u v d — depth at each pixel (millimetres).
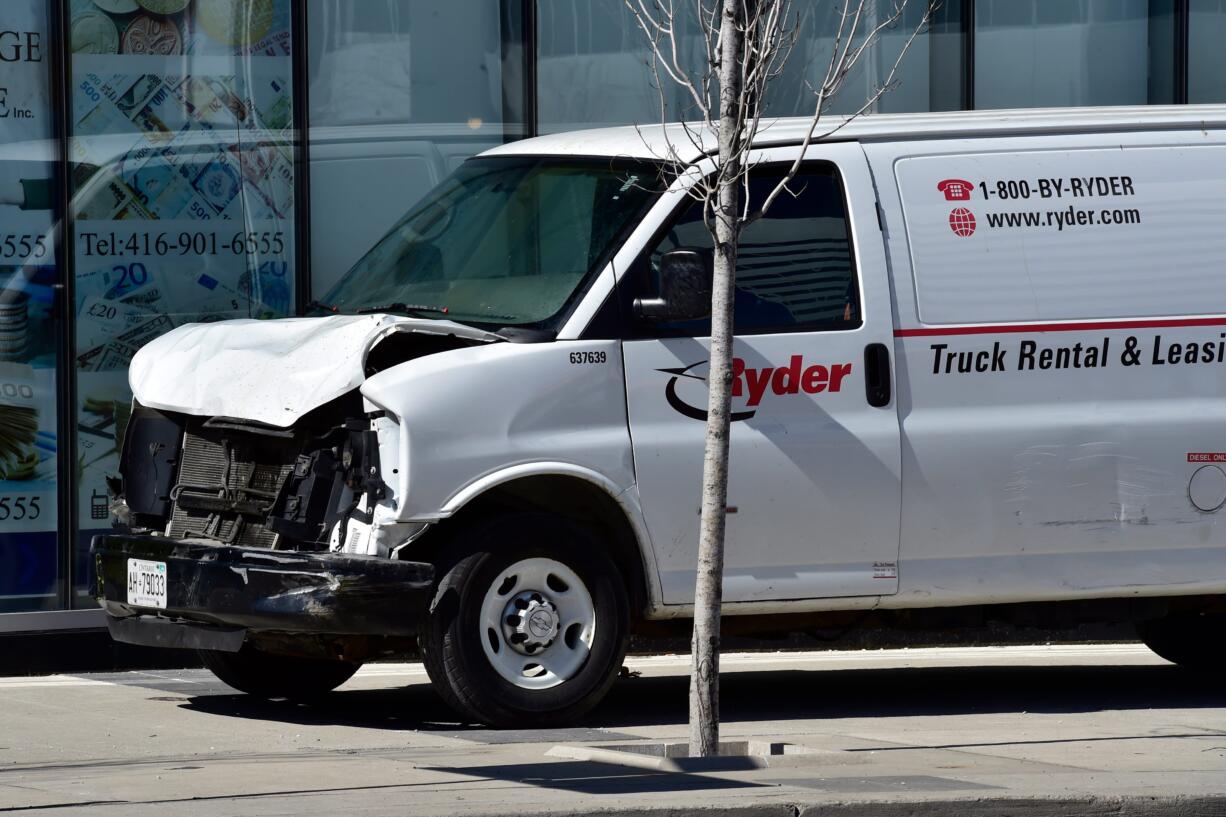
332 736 14234
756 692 17438
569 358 14172
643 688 17609
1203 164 16031
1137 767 12828
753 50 13062
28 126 18703
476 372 13898
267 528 14289
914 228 15219
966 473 15102
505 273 15000
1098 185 15719
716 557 12766
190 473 15016
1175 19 22906
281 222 19734
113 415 19062
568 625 14367
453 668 13953
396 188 20219
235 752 13453
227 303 19531
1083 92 22719
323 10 19859
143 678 18109
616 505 14477
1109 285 15586
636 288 14484
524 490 14344
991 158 15547
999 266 15359
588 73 20906
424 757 12922
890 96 22016
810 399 14789
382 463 13734
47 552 18766
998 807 11273
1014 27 22469
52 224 18797
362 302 15516
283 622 13641
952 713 16031
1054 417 15328
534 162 15883
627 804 10836
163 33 19219
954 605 15344
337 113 19953
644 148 15203
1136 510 15531
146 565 14594
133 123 19109
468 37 20422
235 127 19516
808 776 12148
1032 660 20078
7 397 18609
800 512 14742
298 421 14211
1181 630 18844
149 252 19203
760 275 14812
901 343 15047
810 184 15086
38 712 15703
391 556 13852
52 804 10938
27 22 18656
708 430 12812
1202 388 15742
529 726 14219
